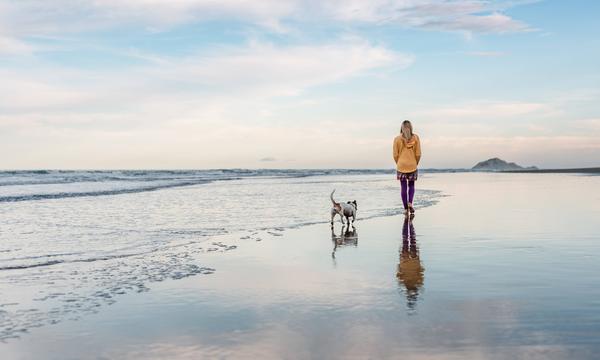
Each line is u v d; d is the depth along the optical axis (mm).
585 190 23391
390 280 5934
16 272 6664
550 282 5695
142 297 5348
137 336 4121
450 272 6281
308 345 3834
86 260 7516
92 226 11664
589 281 5730
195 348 3824
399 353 3625
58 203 18188
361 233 10031
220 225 11781
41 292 5605
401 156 12750
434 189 26359
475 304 4836
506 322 4266
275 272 6516
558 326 4145
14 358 3672
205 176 63406
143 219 13125
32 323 4488
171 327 4336
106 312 4809
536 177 45781
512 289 5395
